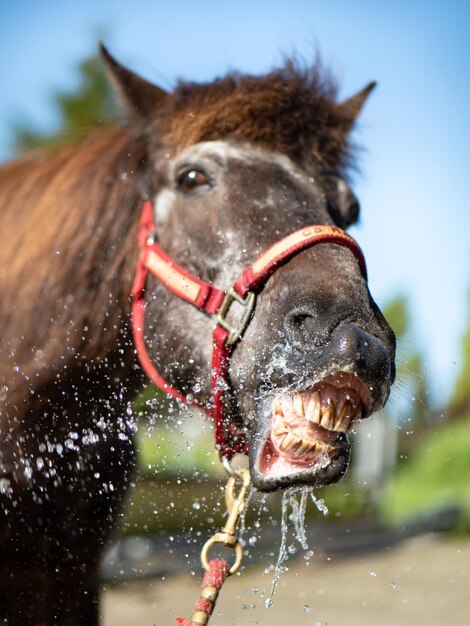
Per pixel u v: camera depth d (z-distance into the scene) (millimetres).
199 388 2598
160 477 7832
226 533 2416
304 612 6031
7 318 2814
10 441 2670
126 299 2809
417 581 7285
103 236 2824
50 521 2713
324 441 2262
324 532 9844
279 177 2605
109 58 2898
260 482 2279
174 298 2645
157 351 2686
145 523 8484
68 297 2775
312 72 2832
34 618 2711
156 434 3127
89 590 2844
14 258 2869
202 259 2580
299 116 2711
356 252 2473
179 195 2711
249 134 2660
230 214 2559
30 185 3006
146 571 7020
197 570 7090
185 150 2699
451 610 6148
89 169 2922
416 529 10273
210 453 3189
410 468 13844
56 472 2723
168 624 5406
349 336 2166
